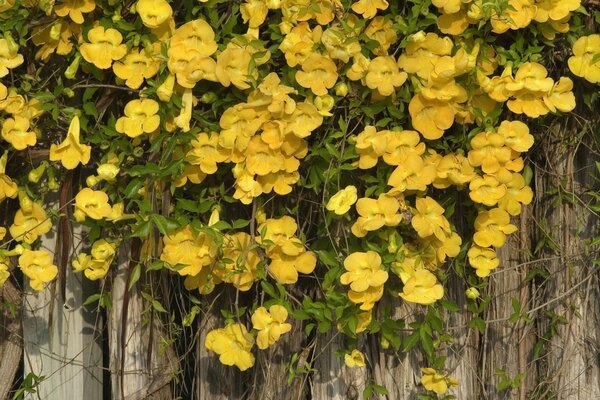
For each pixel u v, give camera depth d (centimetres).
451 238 246
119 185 247
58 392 276
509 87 235
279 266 245
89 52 233
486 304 271
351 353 256
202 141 239
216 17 237
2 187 239
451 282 275
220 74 226
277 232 245
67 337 275
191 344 275
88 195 236
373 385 267
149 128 232
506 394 282
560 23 241
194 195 254
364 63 231
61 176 256
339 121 239
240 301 276
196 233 240
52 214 245
